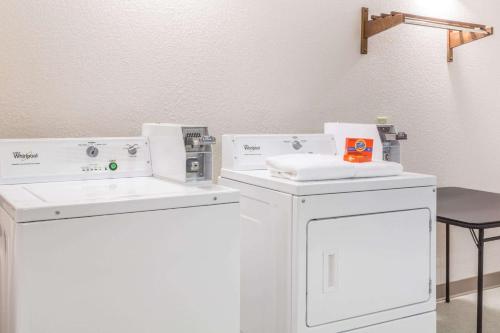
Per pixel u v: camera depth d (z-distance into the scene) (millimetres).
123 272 1524
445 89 3395
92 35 2283
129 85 2381
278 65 2779
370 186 2033
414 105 3277
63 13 2219
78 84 2268
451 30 3182
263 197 2105
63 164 1989
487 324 3053
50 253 1419
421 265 2186
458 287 3553
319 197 1922
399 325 2129
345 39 2990
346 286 1993
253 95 2715
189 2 2504
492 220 2420
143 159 2152
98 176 2041
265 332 2123
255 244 2182
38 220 1401
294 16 2811
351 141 2271
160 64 2449
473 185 3580
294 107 2848
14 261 1406
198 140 1837
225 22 2607
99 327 1496
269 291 2082
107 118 2342
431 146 3369
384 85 3152
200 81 2559
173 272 1604
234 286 1717
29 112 2178
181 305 1623
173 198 1597
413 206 2152
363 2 3039
